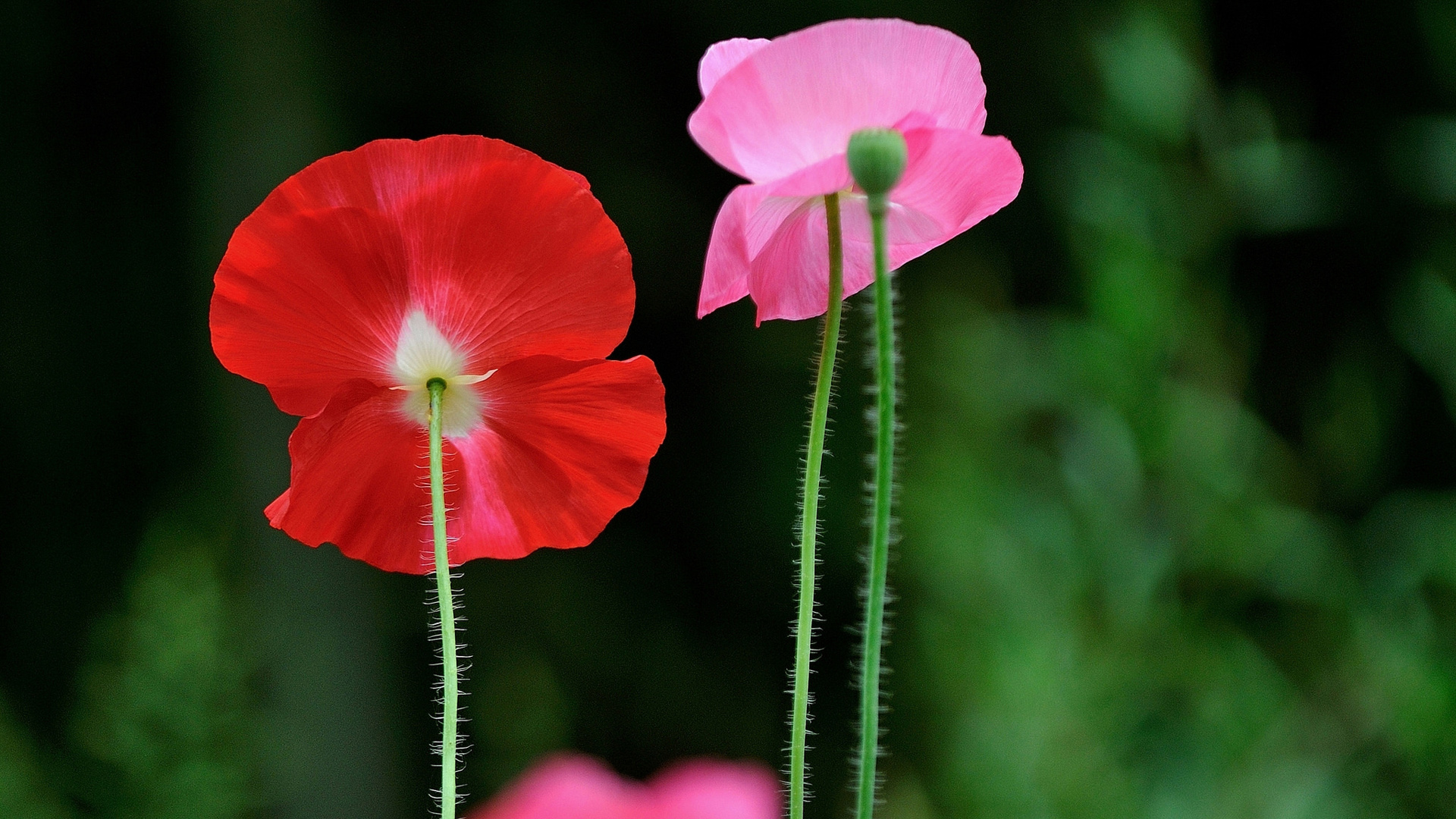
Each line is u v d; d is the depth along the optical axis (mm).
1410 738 2533
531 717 3619
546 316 1104
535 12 4633
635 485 1122
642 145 4723
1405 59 4230
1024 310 4125
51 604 4629
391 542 1125
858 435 4574
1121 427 2369
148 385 4801
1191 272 2469
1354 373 3256
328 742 4117
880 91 1090
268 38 4359
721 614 4742
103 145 4832
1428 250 3834
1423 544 2713
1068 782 2326
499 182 1098
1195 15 2525
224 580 3178
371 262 1098
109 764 2756
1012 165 1091
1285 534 2494
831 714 4672
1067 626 2373
